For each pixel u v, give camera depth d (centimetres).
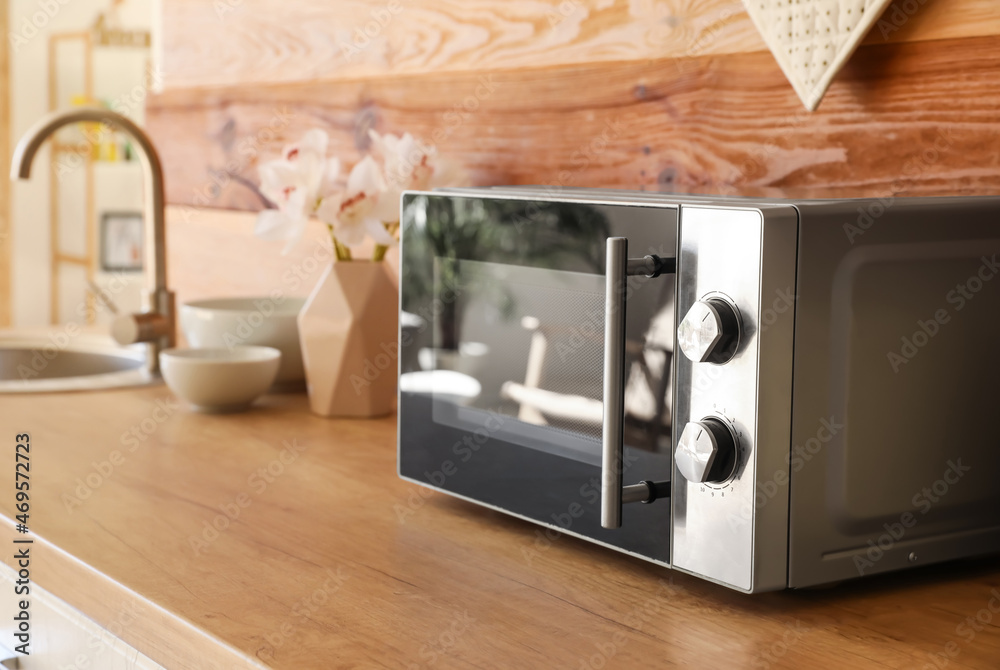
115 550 89
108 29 411
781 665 67
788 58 104
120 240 425
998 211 82
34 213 414
